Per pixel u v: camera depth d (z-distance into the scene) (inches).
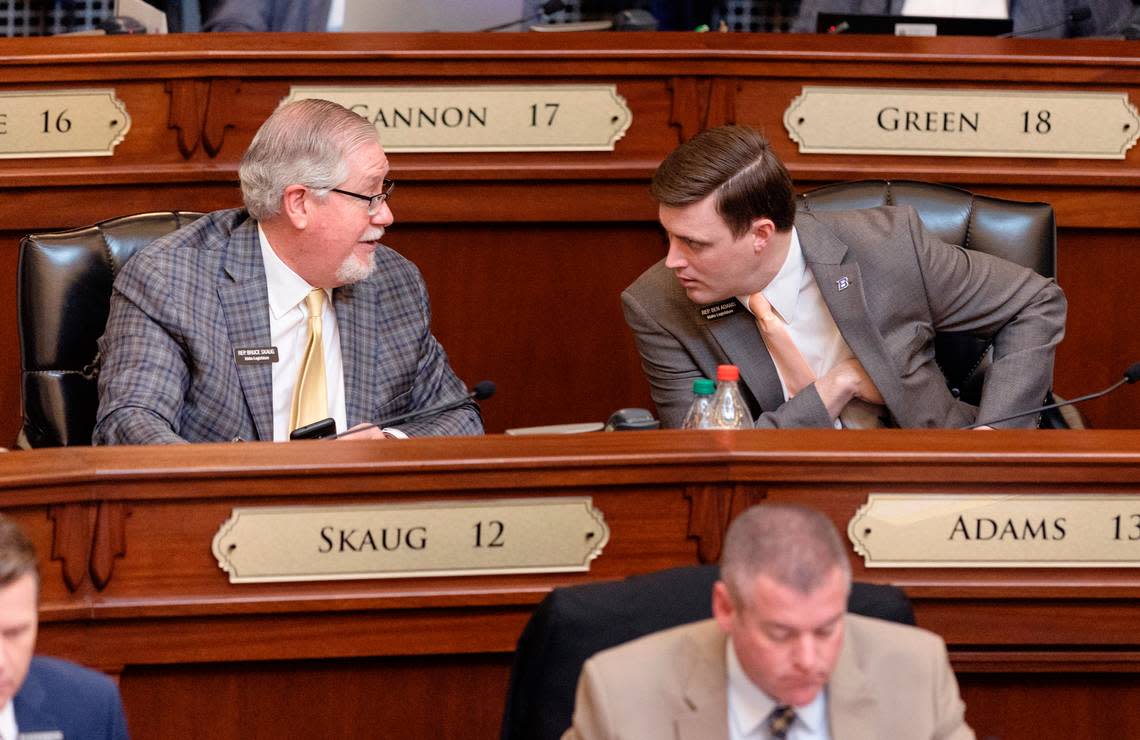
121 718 257.6
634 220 507.2
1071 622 331.0
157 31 604.1
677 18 689.6
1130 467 323.6
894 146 497.0
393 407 430.6
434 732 329.1
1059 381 525.7
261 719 325.1
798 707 236.2
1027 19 645.3
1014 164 500.1
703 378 418.3
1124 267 518.3
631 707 236.1
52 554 308.3
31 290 426.3
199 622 317.1
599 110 494.3
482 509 318.0
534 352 519.8
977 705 338.0
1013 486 324.5
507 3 604.1
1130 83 496.7
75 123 495.2
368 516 315.9
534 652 262.7
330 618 319.9
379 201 412.5
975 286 432.1
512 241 512.4
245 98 493.4
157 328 403.9
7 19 724.7
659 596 262.8
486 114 493.7
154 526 312.3
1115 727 340.2
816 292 426.3
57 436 425.4
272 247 415.5
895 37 498.3
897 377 417.1
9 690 223.6
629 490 320.8
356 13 599.5
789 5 713.6
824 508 323.3
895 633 246.4
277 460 314.2
